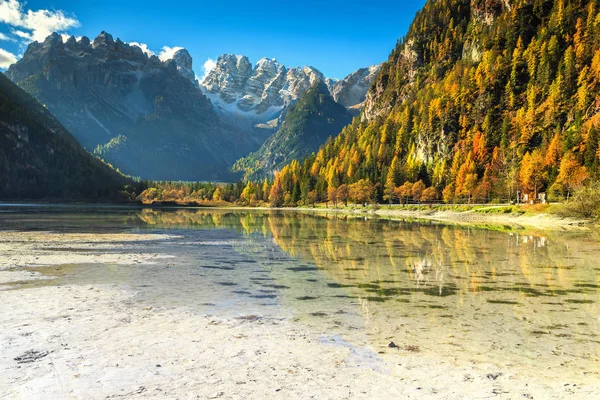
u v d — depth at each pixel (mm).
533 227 61375
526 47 189250
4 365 9156
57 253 28312
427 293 17344
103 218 79562
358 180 171250
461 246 35531
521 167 113750
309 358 9875
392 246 35500
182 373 8875
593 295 17047
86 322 12523
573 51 155875
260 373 8930
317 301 15820
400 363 9617
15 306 14273
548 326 12672
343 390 8141
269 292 17328
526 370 9297
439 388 8305
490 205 104625
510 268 24062
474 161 145625
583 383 8625
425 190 141500
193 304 15109
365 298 16375
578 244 37219
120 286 18000
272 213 127375
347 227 61062
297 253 30562
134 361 9508
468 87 184000
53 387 8125
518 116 146000
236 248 33312
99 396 7773
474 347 10766
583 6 181250
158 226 59156
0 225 56750
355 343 11016
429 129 182250
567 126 132875
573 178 88188
